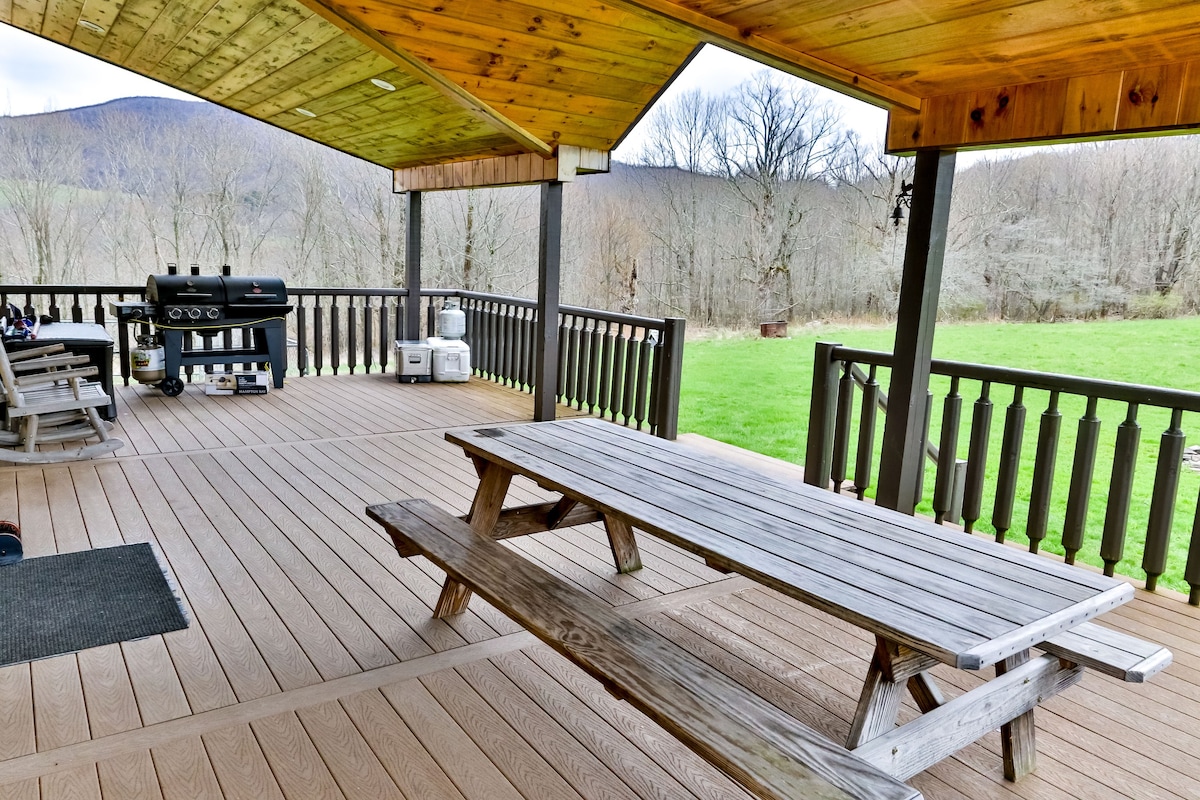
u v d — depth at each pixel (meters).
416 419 6.27
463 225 15.34
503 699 2.37
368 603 3.00
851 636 2.87
